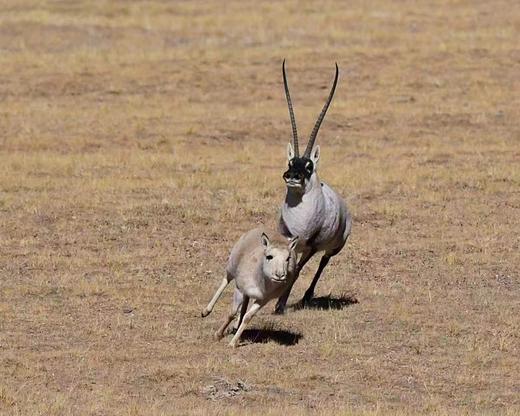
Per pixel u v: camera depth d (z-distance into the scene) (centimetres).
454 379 2323
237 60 6450
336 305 2825
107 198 3900
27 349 2414
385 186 4166
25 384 2186
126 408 2045
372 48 6681
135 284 2956
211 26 7306
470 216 3831
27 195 3912
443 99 5744
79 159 4512
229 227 3606
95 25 7231
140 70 6200
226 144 4941
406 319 2708
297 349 2462
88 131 5050
